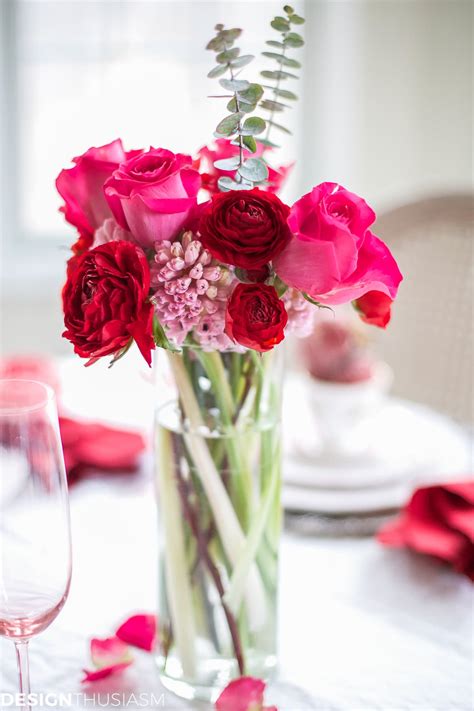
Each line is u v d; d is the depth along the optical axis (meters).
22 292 2.67
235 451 0.80
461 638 0.90
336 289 0.74
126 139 2.69
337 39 2.61
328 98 2.67
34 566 0.73
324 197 0.73
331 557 1.01
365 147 2.72
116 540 1.03
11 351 2.71
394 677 0.85
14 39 2.56
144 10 2.59
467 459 1.16
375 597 0.95
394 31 2.61
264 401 0.80
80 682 0.84
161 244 0.74
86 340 0.72
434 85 2.67
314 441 1.18
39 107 2.63
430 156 2.74
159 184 0.72
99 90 2.65
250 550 0.81
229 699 0.79
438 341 1.76
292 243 0.72
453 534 0.99
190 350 0.79
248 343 0.72
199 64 2.64
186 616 0.82
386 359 1.81
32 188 2.69
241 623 0.82
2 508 0.72
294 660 0.87
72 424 1.15
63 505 0.73
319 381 1.14
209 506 0.80
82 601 0.94
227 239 0.72
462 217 1.73
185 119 2.69
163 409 0.81
